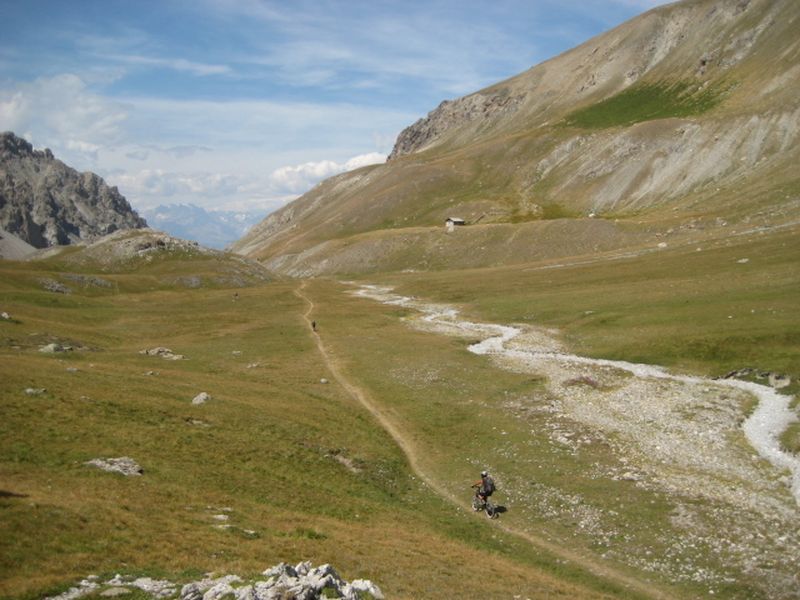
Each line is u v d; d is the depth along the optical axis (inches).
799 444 1731.1
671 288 3809.1
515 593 981.8
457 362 3051.2
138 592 760.3
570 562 1248.2
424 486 1696.6
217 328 4111.7
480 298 5049.2
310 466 1636.3
